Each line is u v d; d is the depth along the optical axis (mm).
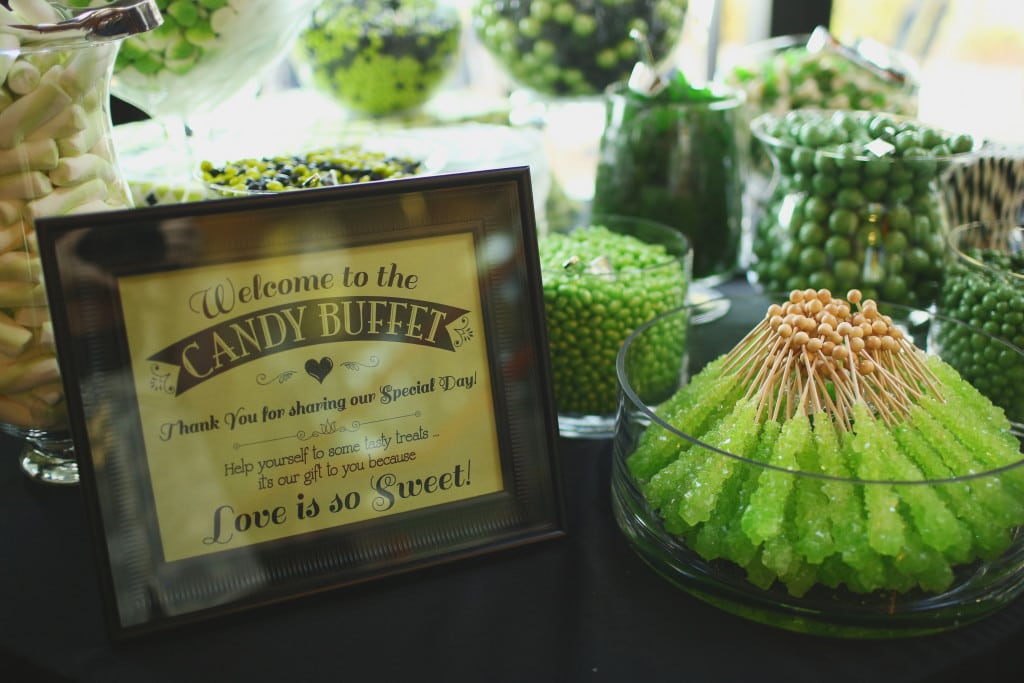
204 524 613
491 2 1185
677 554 651
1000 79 1938
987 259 868
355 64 1239
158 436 600
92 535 585
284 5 898
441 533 668
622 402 693
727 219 1122
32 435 755
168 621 605
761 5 1800
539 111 1334
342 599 648
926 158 889
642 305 836
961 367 794
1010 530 613
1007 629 626
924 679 582
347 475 644
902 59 1294
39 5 667
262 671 586
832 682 578
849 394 668
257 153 972
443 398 663
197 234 593
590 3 1122
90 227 569
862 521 586
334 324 631
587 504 769
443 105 1415
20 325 667
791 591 603
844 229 935
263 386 620
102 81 685
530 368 680
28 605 641
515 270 668
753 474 614
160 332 594
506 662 597
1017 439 718
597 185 1172
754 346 721
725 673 587
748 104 1257
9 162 629
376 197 628
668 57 1253
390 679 584
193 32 868
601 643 613
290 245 614
